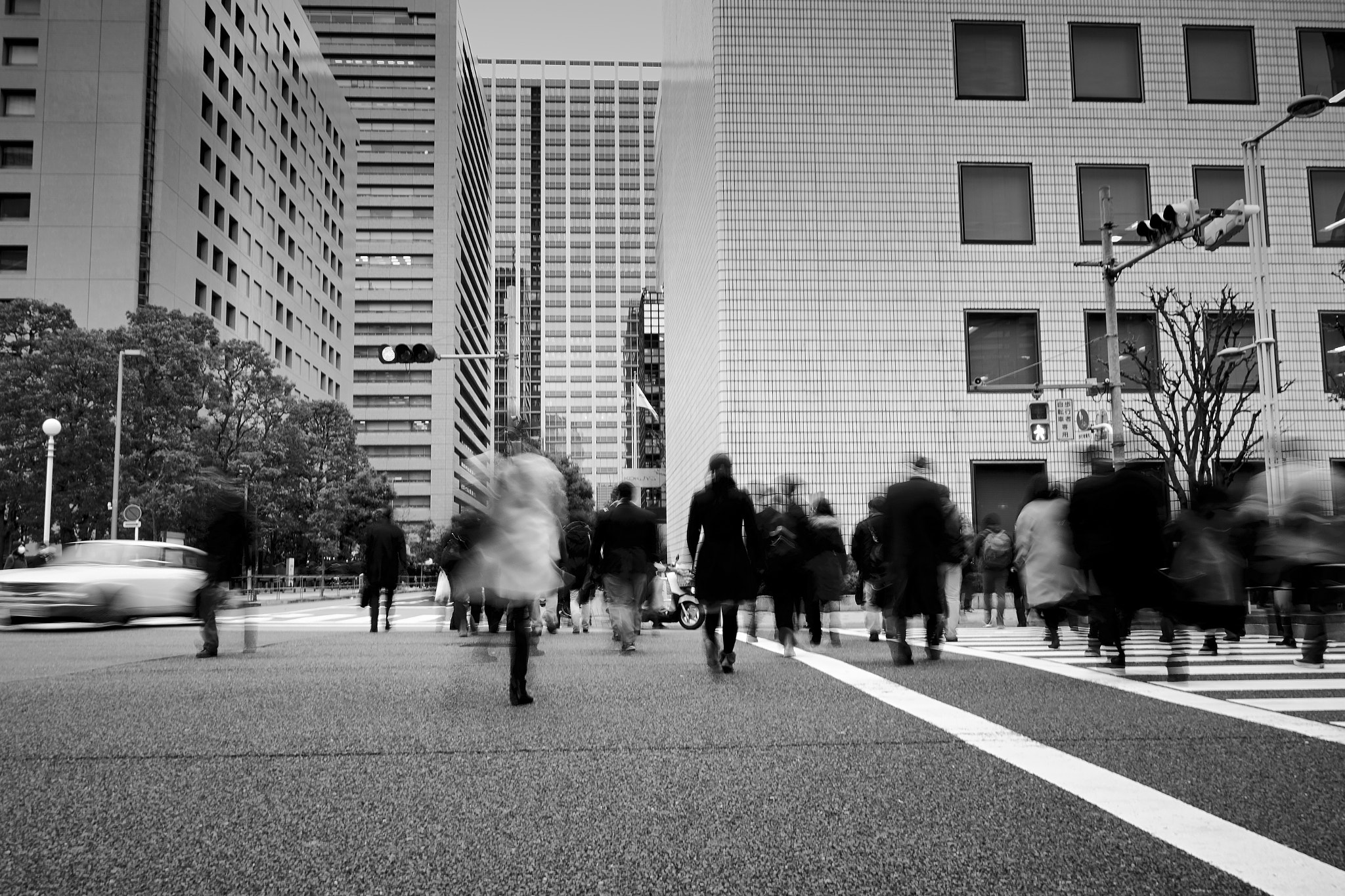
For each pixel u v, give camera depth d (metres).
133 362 31.91
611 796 3.92
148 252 47.00
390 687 7.35
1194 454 18.97
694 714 5.97
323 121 75.12
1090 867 3.03
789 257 22.39
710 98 23.59
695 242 27.77
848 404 22.08
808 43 22.92
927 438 22.09
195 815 3.64
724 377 22.02
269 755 4.72
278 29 65.50
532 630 10.51
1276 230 23.00
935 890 2.83
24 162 46.97
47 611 15.23
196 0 51.84
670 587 16.86
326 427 50.56
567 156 174.12
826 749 4.84
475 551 6.78
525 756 4.68
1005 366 22.48
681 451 34.91
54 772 4.35
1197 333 22.00
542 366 166.88
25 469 30.70
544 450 68.81
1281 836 3.36
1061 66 23.22
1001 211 22.86
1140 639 12.21
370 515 63.22
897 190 22.67
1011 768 4.41
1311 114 15.23
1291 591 8.73
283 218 64.50
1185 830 3.42
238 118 57.34
